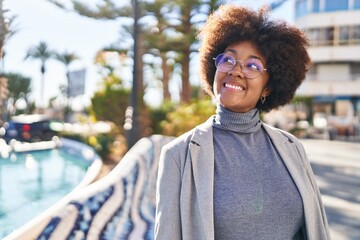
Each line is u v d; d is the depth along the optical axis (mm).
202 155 1585
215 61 1836
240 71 1755
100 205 3232
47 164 12516
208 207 1489
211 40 1933
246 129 1742
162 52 18031
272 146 1771
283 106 2076
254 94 1771
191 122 10328
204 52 1975
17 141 16250
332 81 35094
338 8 34656
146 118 12453
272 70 1880
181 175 1552
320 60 35281
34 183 9367
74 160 13234
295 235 1733
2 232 5277
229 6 1933
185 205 1504
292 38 1917
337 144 20875
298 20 36969
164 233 1507
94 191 3303
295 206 1627
